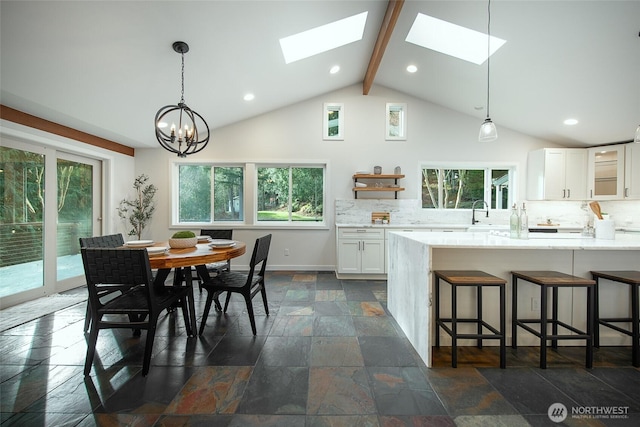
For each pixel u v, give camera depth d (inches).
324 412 58.5
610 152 170.1
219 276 107.0
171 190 187.8
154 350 84.0
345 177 190.7
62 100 113.0
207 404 60.8
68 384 67.5
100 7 81.2
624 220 176.6
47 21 80.0
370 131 190.4
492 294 90.2
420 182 191.0
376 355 81.6
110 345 87.0
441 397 63.2
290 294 139.9
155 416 57.1
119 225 172.7
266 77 146.6
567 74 126.5
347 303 126.6
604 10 94.4
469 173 199.0
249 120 189.0
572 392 65.1
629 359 80.1
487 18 111.0
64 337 91.9
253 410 59.0
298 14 107.0
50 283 133.3
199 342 89.2
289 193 195.9
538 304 90.2
